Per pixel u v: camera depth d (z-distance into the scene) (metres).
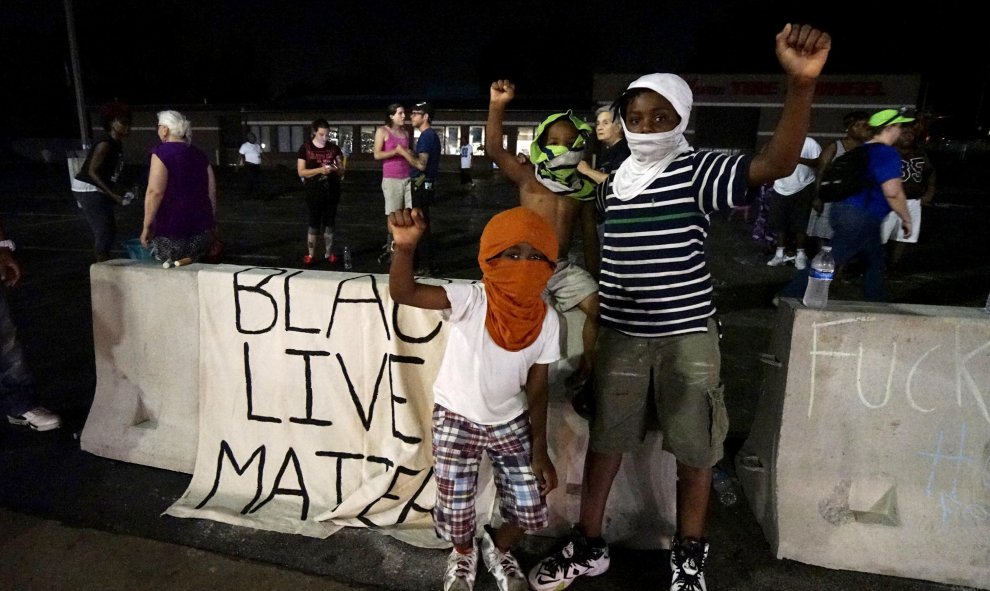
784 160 1.87
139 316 3.37
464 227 11.79
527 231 2.03
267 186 20.42
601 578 2.63
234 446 3.19
